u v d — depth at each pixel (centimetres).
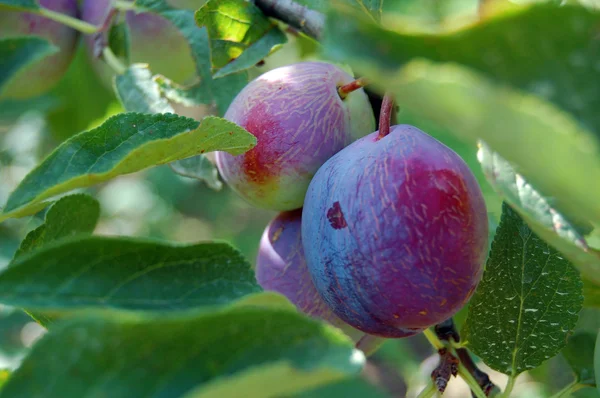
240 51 48
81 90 64
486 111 35
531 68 36
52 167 41
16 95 55
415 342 73
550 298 44
